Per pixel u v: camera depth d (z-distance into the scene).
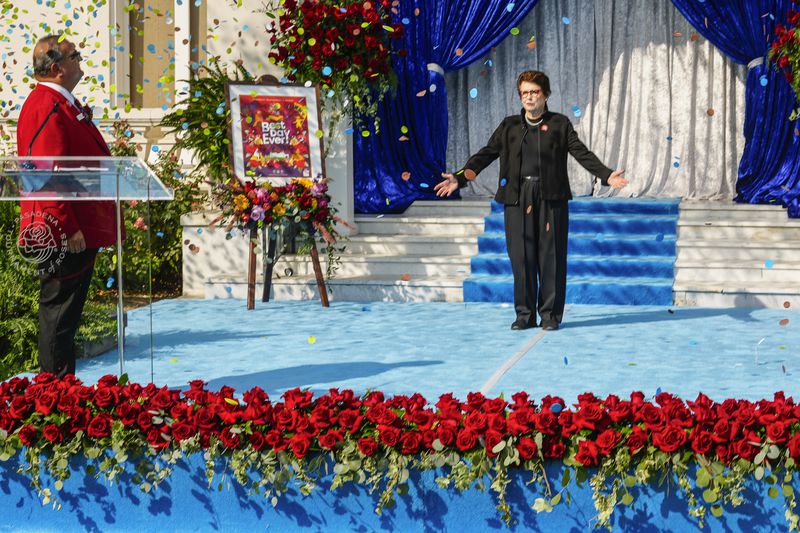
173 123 9.19
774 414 3.61
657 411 3.61
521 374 5.76
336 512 3.73
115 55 10.41
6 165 4.00
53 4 9.55
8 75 10.44
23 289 5.81
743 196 9.56
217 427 3.80
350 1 8.75
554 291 7.02
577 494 3.60
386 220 9.49
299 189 8.11
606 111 10.48
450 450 3.65
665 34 10.26
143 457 3.85
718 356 6.18
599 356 6.21
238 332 7.15
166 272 9.58
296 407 3.92
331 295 8.59
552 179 6.88
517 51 10.53
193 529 3.82
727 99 10.24
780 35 8.01
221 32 9.20
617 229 9.00
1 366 5.76
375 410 3.76
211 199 9.31
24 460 3.89
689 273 8.34
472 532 3.66
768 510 3.50
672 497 3.55
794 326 7.13
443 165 10.05
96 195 4.08
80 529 3.88
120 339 4.56
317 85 8.27
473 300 8.37
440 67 9.93
